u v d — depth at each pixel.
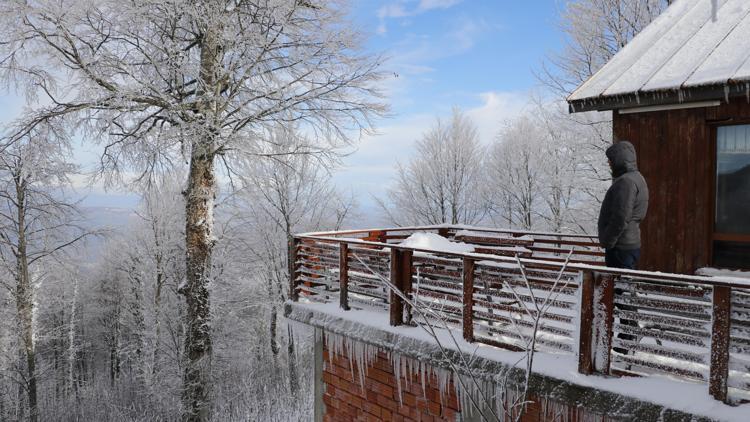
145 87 9.41
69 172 11.65
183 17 9.85
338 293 5.62
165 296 20.66
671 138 4.78
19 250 15.13
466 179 22.66
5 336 15.70
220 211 17.47
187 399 10.33
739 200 4.48
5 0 8.67
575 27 15.67
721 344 2.70
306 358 18.67
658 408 2.79
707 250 4.61
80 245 16.08
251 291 18.30
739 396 2.68
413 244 5.62
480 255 3.84
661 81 4.59
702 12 5.80
